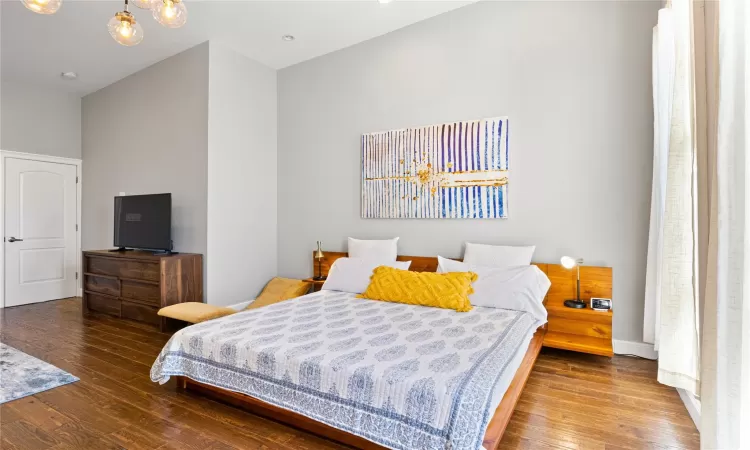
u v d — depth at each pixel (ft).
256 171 14.84
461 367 5.71
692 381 6.61
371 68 13.50
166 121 14.26
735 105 4.08
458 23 11.91
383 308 9.37
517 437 6.09
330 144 14.44
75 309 15.28
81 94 17.72
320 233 14.73
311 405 5.92
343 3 11.25
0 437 6.07
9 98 15.80
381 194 13.19
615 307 9.99
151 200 13.78
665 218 7.13
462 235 11.91
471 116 11.72
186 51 13.62
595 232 10.18
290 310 9.17
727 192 4.17
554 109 10.61
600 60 10.08
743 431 3.90
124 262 13.44
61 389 7.82
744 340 3.90
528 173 10.94
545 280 9.84
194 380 7.27
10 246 15.76
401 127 12.91
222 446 5.83
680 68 7.02
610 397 7.50
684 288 6.82
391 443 5.22
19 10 10.94
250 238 14.57
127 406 7.09
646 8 9.58
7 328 12.48
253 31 12.60
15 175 15.92
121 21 7.29
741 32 4.01
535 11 10.85
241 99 14.21
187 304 11.71
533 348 8.24
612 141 9.96
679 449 5.77
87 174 17.71
